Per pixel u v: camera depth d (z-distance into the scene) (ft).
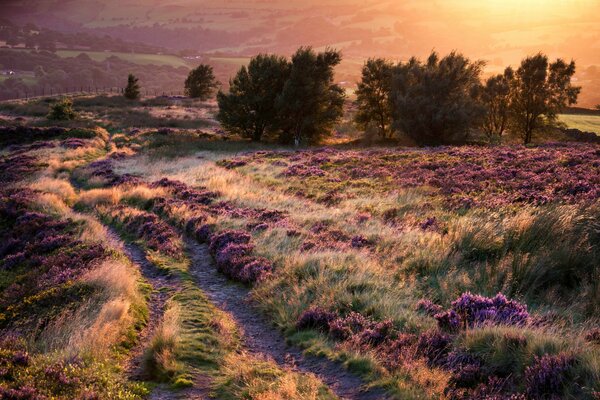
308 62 160.76
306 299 32.94
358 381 22.93
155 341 26.17
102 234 53.06
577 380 19.11
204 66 358.84
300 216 57.67
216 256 44.91
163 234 52.44
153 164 111.14
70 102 208.74
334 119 170.09
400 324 28.14
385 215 57.16
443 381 21.08
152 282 39.91
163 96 350.84
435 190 68.59
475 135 155.53
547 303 31.04
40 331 28.91
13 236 55.83
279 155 122.83
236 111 168.86
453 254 39.42
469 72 147.02
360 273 35.99
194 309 32.99
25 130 151.43
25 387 20.65
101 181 89.45
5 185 86.58
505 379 20.39
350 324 28.63
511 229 41.04
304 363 25.55
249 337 29.45
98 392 21.22
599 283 31.30
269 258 42.09
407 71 160.45
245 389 22.25
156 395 22.44
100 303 31.17
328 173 91.86
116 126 195.11
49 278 38.50
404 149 125.39
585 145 114.21
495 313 26.40
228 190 76.18
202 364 25.43
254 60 167.02
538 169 75.66
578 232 38.70
